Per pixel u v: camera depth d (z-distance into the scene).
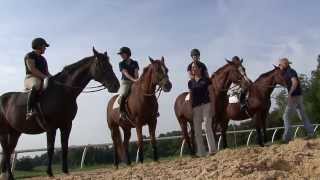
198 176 8.44
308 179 7.89
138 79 12.93
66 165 11.48
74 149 20.00
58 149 18.92
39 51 11.48
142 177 9.46
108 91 11.72
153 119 12.91
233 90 15.66
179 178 8.70
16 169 17.98
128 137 14.25
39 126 11.51
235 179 7.88
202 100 12.80
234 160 9.77
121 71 13.41
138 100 12.72
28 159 18.31
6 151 12.09
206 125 12.74
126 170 10.90
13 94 11.90
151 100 12.70
